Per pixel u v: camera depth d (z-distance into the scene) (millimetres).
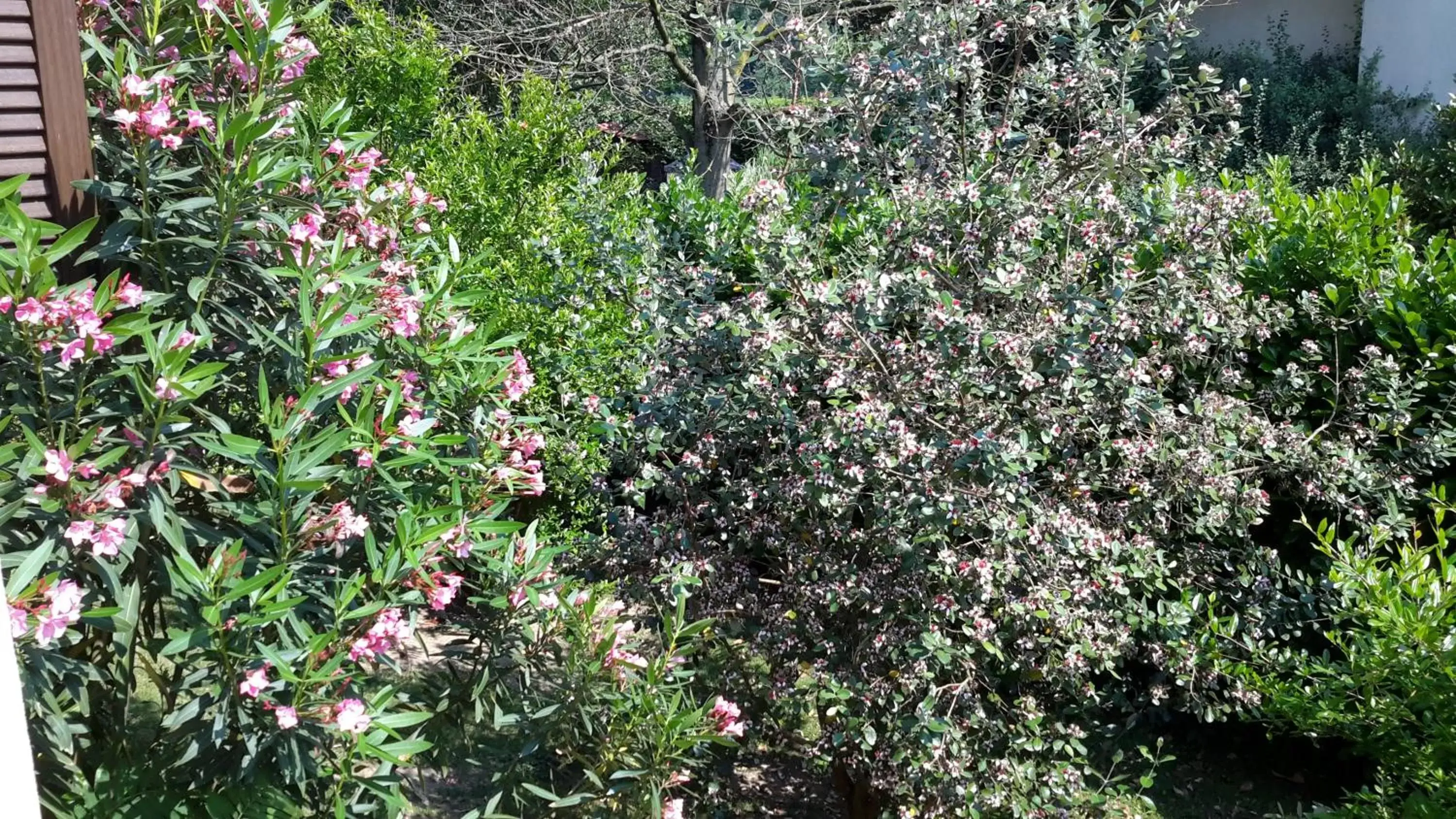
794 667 3578
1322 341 4562
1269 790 4371
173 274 2580
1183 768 4508
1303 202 5344
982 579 3148
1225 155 4324
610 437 3898
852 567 3475
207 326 2545
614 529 3852
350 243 2924
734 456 3891
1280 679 3842
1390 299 4324
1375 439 4125
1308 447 4070
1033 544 3338
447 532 2488
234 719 2217
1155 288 4039
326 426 2725
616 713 2902
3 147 2398
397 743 2451
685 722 2785
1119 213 3795
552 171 6242
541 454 4848
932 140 3955
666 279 4062
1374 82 13633
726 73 10555
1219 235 4008
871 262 3812
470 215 5676
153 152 2514
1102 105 4258
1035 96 4508
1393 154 10219
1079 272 3693
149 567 2406
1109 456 3896
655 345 4094
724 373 3846
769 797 3943
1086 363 3512
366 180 3027
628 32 12453
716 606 3668
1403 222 5270
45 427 2229
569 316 4957
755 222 3732
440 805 3281
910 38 3953
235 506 2434
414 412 2727
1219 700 4188
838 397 3521
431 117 6633
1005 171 4105
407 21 9367
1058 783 3346
